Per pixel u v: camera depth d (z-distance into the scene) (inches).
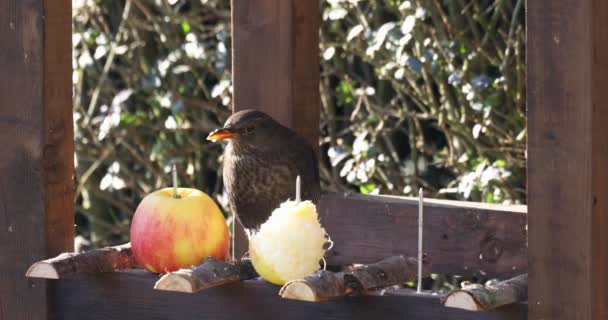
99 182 458.0
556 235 183.3
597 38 179.8
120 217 470.0
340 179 406.9
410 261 200.4
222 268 194.1
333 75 407.8
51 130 228.2
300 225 192.4
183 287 185.0
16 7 226.5
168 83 429.1
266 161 250.2
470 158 369.7
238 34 260.2
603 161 182.9
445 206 254.5
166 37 419.8
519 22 358.3
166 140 430.0
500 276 248.8
